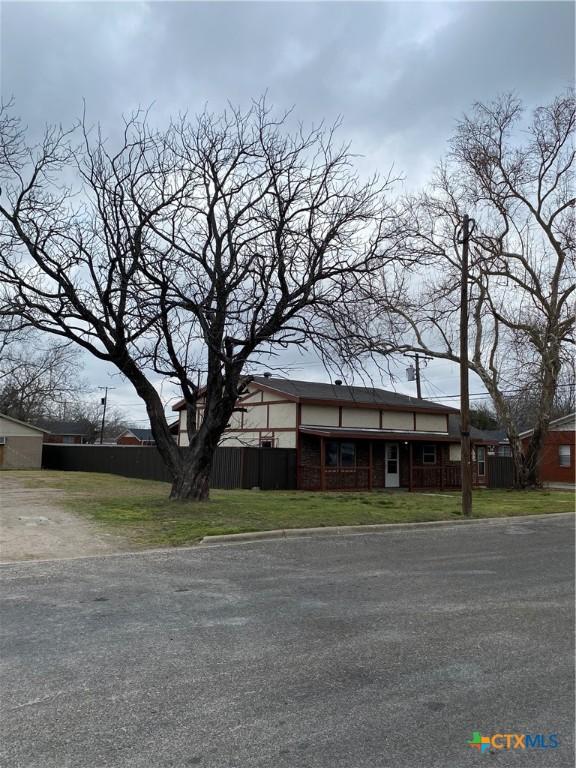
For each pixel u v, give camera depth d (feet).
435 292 98.84
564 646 18.70
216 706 14.20
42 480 85.35
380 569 30.71
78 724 13.29
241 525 42.63
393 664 17.02
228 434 94.63
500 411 97.60
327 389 97.55
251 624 20.71
